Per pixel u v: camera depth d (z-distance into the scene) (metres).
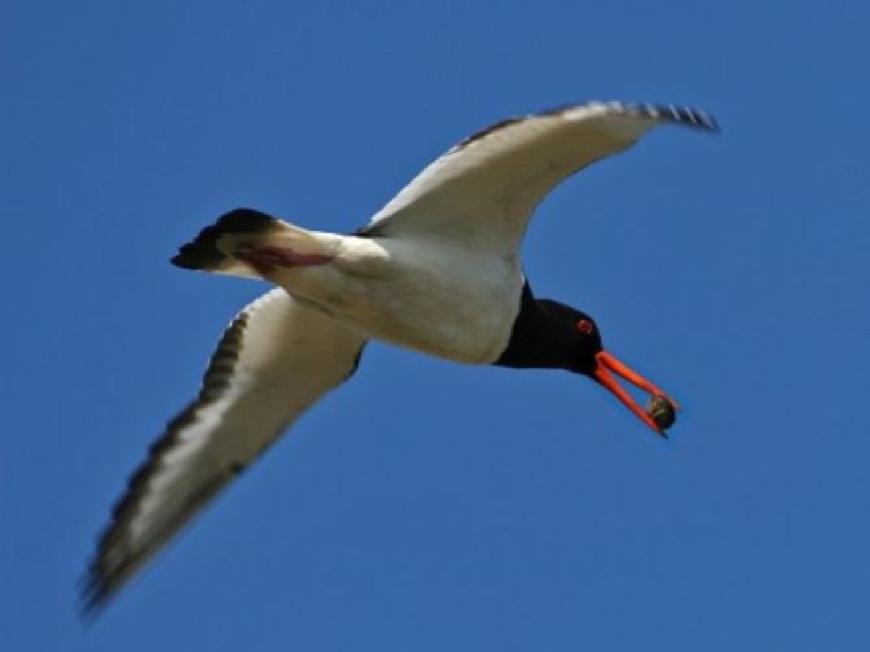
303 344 15.76
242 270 14.80
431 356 15.49
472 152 14.48
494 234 15.13
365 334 15.34
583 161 14.52
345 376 16.00
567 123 14.09
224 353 15.82
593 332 16.80
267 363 15.84
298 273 14.69
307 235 14.55
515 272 15.30
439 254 14.96
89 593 15.29
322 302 14.96
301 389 16.00
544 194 14.88
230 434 15.92
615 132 14.16
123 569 15.44
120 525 15.49
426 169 14.73
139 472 15.60
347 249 14.66
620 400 16.80
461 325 15.26
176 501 15.75
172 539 15.70
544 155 14.48
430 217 14.95
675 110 13.75
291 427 16.06
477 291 15.11
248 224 14.35
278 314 15.65
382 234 14.91
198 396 15.81
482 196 14.83
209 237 14.38
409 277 14.84
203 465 15.87
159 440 15.70
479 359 15.70
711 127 13.73
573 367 16.83
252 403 15.95
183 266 14.52
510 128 14.27
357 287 14.84
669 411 16.81
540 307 16.36
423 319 15.12
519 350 16.28
